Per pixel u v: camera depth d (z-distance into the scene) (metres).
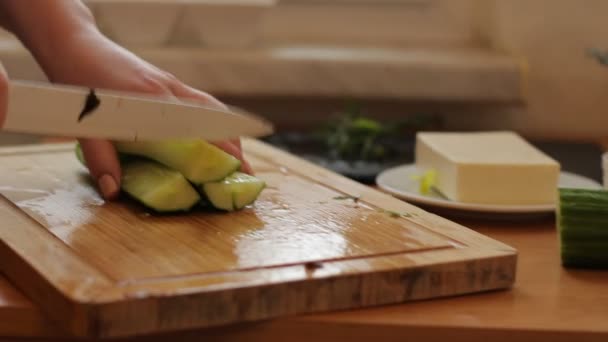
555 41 1.56
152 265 0.85
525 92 1.54
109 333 0.80
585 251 0.94
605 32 1.54
